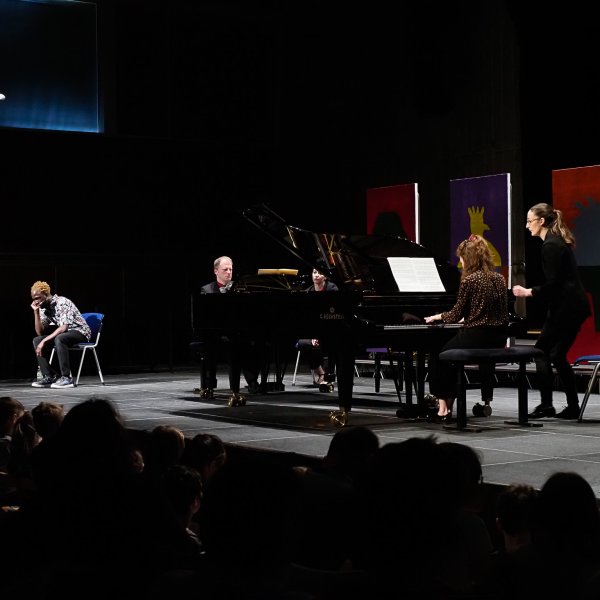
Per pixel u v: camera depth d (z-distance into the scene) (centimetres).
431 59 1027
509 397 783
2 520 190
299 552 259
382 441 518
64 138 1119
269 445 509
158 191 1176
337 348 596
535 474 410
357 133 1145
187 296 1194
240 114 1246
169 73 1198
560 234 600
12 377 1088
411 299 625
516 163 963
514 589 178
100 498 182
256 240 1223
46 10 1132
